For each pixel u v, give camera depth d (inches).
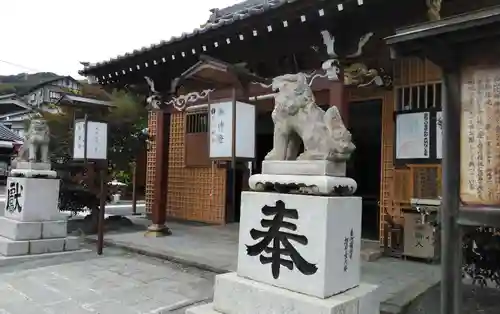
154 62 302.8
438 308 162.7
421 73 256.5
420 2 188.7
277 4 210.7
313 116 126.6
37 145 271.0
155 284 193.8
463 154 95.4
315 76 234.5
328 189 113.8
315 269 110.5
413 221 249.8
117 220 389.1
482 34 87.2
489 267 177.9
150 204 465.7
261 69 293.6
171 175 458.9
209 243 296.2
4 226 267.9
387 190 278.7
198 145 433.4
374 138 395.9
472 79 94.7
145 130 411.2
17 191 267.4
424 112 245.0
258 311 116.0
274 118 135.3
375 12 202.2
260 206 125.5
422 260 243.1
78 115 302.7
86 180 355.9
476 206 93.4
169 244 288.0
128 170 424.5
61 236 270.7
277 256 119.1
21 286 188.7
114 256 259.1
